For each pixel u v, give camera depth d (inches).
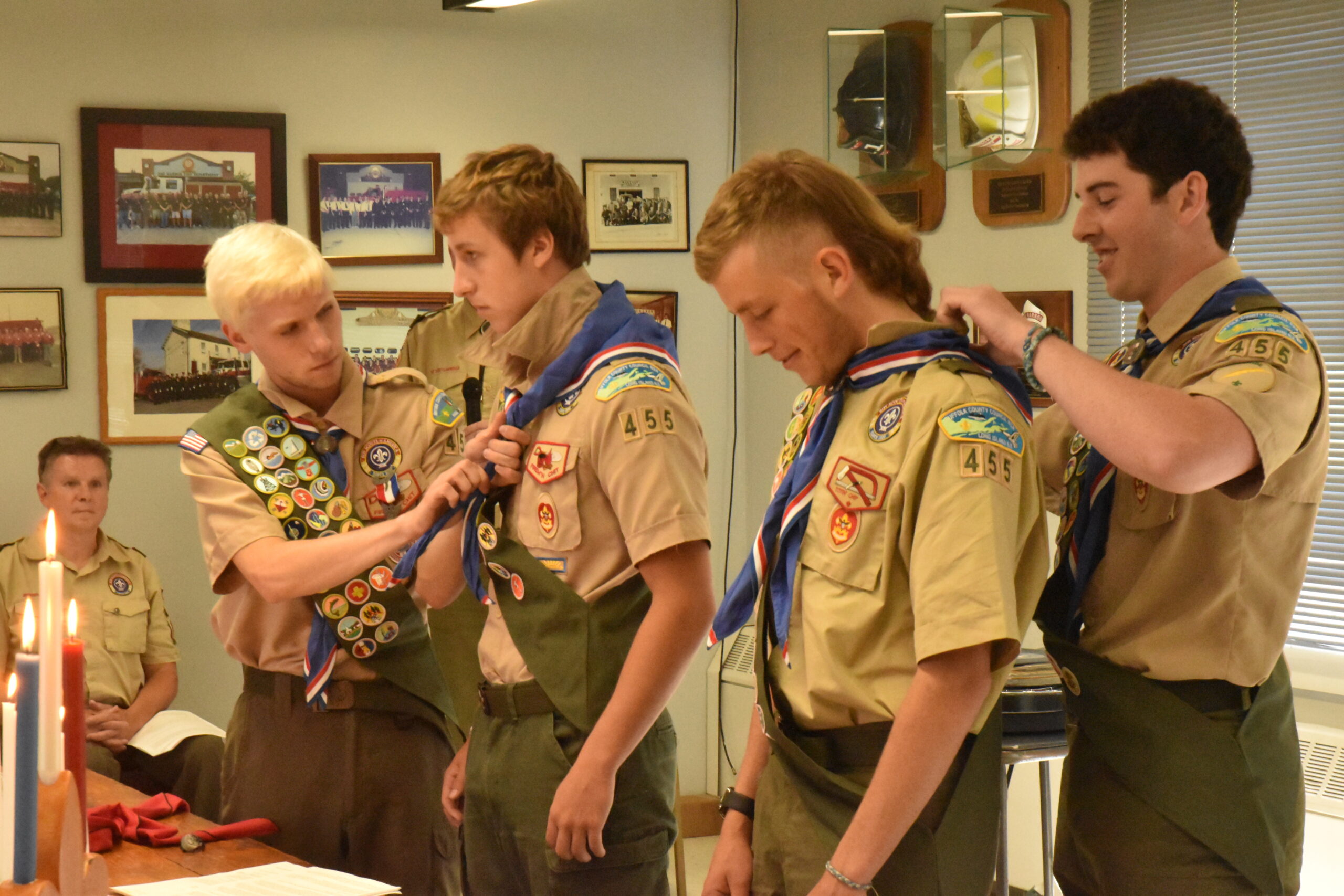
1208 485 50.5
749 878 58.6
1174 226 58.9
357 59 156.3
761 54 170.7
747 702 166.2
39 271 145.9
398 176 157.8
